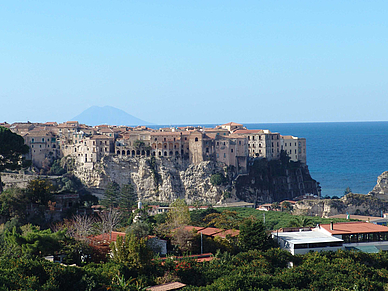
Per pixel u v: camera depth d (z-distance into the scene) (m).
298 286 107.00
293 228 145.50
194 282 106.44
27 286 86.62
